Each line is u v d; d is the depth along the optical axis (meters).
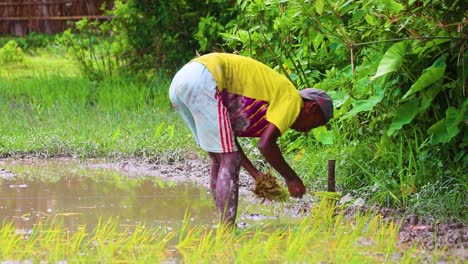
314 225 9.13
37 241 8.84
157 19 21.02
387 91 10.90
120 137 14.65
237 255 8.14
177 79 9.05
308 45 12.58
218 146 8.88
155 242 8.78
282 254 8.32
